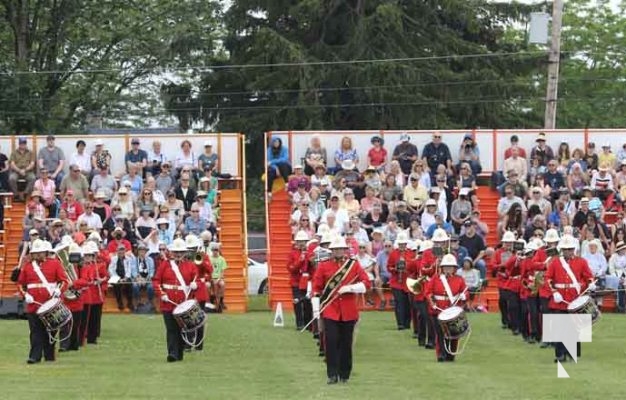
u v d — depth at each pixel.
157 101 74.06
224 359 30.88
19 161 48.06
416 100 68.81
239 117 70.50
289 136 51.34
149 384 26.47
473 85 70.25
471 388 25.88
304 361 30.50
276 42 67.69
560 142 52.00
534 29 57.53
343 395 24.86
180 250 30.48
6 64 68.62
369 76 68.06
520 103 80.81
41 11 70.19
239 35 72.00
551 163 48.59
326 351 26.70
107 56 72.69
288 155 51.19
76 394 25.06
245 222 48.62
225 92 72.06
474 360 30.97
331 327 26.59
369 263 43.72
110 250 43.53
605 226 45.97
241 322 40.34
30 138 50.22
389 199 47.38
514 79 72.06
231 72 70.75
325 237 30.05
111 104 73.69
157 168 49.47
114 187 48.12
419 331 34.00
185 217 46.16
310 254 37.31
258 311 45.56
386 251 44.53
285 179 49.44
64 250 33.22
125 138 50.62
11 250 46.44
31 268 30.27
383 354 32.25
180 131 72.81
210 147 49.72
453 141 51.53
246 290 47.03
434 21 71.44
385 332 37.44
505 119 72.56
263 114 69.94
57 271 30.31
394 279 38.12
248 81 70.31
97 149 48.38
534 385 26.33
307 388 25.86
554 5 56.69
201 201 46.28
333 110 69.06
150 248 43.91
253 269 55.03
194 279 30.56
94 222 44.41
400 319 38.06
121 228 43.78
